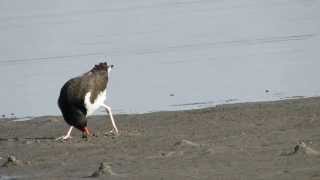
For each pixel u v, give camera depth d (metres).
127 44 33.75
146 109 23.36
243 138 18.28
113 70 29.11
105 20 39.47
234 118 20.61
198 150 17.34
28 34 37.53
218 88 25.42
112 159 17.44
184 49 31.94
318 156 16.03
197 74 27.70
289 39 32.81
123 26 37.69
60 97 20.23
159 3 43.59
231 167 15.77
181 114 21.84
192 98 24.31
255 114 20.86
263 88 24.97
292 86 24.95
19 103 25.36
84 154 18.23
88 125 21.72
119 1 44.81
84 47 33.84
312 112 20.44
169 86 26.14
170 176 15.46
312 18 36.94
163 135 19.44
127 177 15.66
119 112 23.17
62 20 40.22
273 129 19.03
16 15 42.59
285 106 21.53
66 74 29.17
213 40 33.59
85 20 39.88
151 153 17.58
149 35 35.44
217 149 17.34
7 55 33.56
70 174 16.48
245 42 32.69
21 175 16.84
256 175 15.02
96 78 20.31
